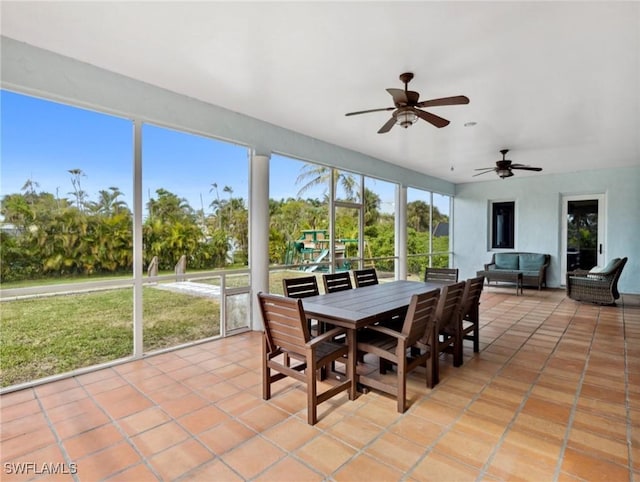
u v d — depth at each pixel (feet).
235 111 13.67
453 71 10.13
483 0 7.05
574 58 9.33
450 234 31.07
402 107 9.82
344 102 12.69
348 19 7.76
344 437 7.07
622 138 16.84
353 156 19.69
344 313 8.79
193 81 11.07
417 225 26.43
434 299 8.89
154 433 7.23
